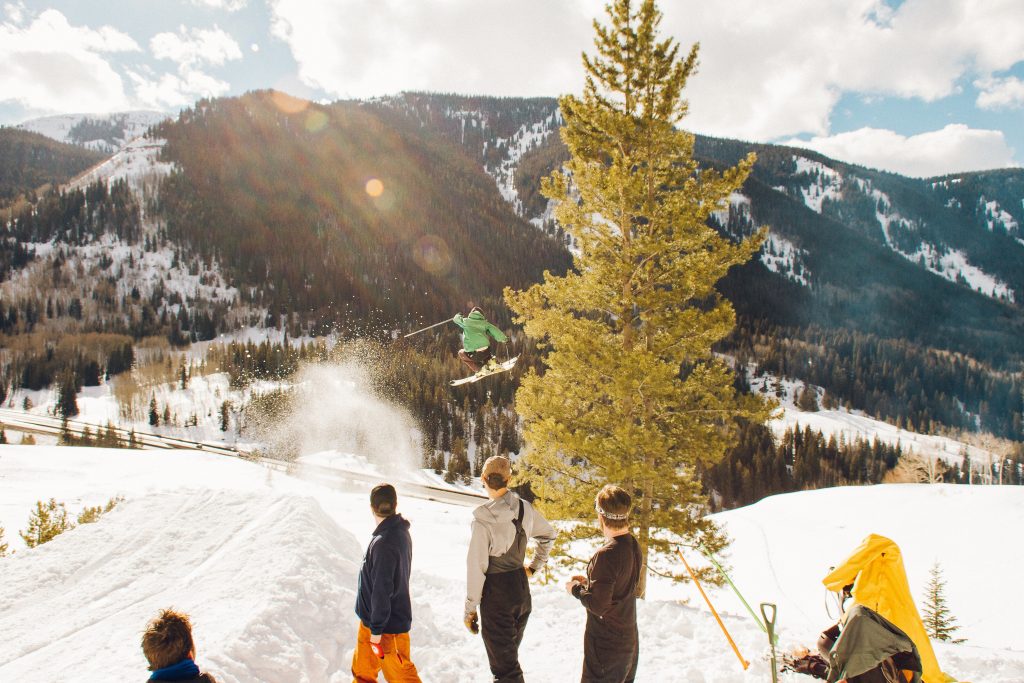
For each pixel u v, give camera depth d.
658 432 11.08
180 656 3.10
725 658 5.93
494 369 9.88
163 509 9.11
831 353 180.12
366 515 23.08
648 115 11.36
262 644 5.18
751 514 31.86
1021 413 159.62
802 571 23.33
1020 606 18.95
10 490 22.81
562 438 10.86
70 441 74.31
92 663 5.21
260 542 7.55
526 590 4.52
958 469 105.81
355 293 192.25
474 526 4.40
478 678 5.43
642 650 6.21
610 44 11.54
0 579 7.05
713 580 11.30
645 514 11.41
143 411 105.81
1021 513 26.53
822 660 4.60
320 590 6.40
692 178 11.66
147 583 7.06
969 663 6.16
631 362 10.49
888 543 4.02
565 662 5.88
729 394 11.38
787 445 106.56
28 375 126.44
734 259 11.33
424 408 98.19
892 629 3.73
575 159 12.06
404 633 4.44
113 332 161.38
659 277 11.79
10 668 5.20
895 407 157.12
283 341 166.00
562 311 12.22
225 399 108.50
